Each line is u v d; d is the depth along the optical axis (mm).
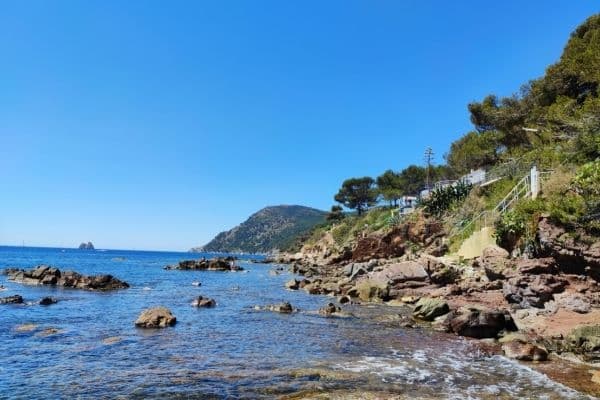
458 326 19016
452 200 52000
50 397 10664
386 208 97125
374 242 56781
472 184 52156
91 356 14656
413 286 31359
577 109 37375
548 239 21781
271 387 11359
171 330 19391
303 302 30734
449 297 26562
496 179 42312
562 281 20578
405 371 13070
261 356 14859
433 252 41000
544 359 14656
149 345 16359
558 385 11820
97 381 11922
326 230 122812
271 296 34594
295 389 11211
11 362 13805
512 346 15391
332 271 63188
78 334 18250
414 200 75375
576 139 28734
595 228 20734
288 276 62344
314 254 107875
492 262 26938
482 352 15711
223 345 16547
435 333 19391
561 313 18797
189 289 40406
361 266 46594
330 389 11203
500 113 54812
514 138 55000
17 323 20719
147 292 37000
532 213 24797
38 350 15398
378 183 113250
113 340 16984
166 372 12766
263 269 86312
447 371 13141
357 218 107312
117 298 31969
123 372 12766
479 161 62719
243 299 32312
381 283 32906
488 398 10734
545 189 26531
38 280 42719
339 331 19672
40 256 136875
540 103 48344
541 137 44281
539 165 34188
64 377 12273
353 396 10641
